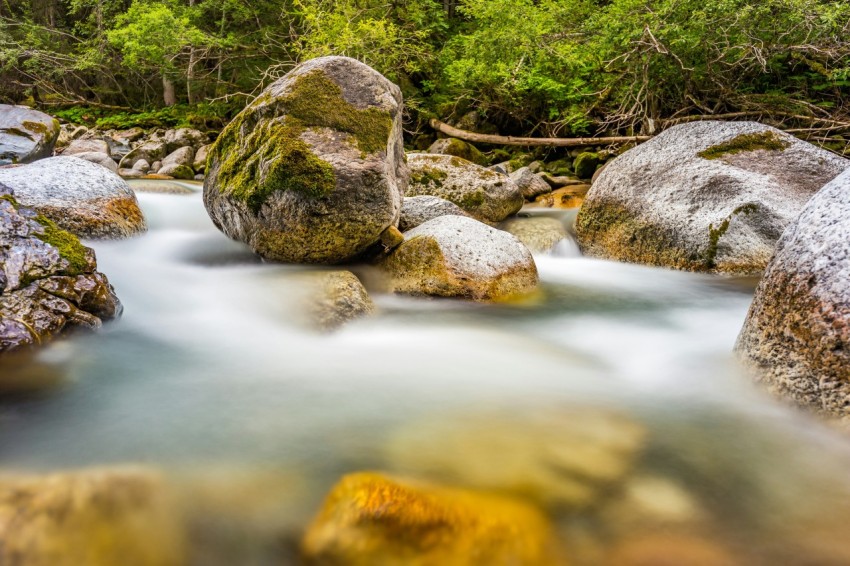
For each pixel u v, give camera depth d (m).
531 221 8.00
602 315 4.83
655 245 6.50
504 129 15.10
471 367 3.57
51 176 5.49
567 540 1.96
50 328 3.22
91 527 1.83
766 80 12.03
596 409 2.97
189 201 7.60
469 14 13.53
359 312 4.25
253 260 5.36
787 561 1.92
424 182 8.13
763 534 2.04
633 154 7.20
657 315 4.85
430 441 2.59
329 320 4.09
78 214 5.23
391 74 13.88
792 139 6.69
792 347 2.81
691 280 5.96
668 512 2.13
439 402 3.02
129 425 2.68
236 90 17.80
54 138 10.09
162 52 15.27
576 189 10.63
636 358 3.81
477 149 13.87
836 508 2.19
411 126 15.56
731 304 5.16
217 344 3.80
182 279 4.82
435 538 1.84
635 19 9.82
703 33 9.56
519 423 2.79
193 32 14.98
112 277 4.62
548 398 3.11
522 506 2.09
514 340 4.15
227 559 1.87
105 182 5.78
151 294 4.46
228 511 2.07
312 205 4.66
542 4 12.28
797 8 9.07
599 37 10.50
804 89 11.54
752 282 5.77
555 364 3.66
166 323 4.06
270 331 4.06
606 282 5.90
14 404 2.83
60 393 2.97
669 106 12.11
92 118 18.53
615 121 11.92
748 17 9.34
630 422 2.82
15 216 3.52
